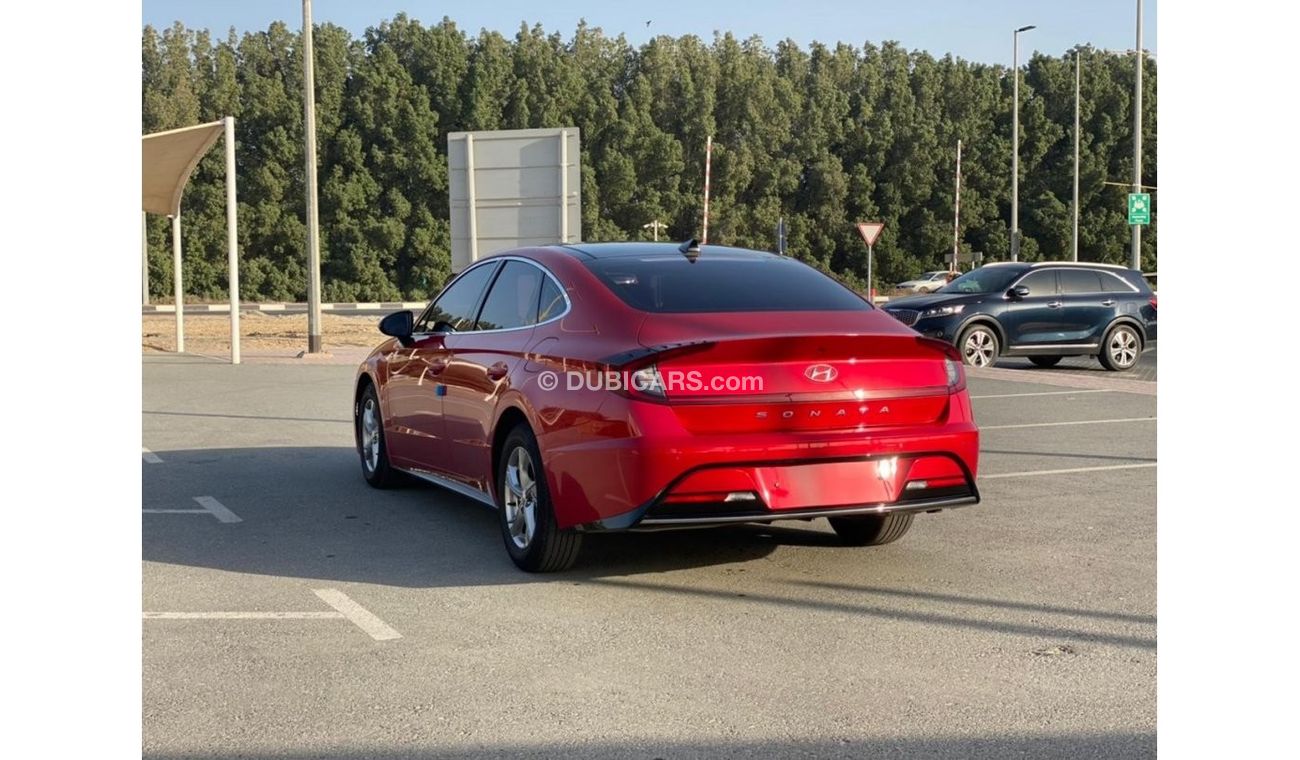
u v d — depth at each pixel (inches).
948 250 2920.8
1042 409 511.8
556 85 2787.9
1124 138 3021.7
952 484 216.7
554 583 221.0
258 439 421.1
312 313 833.5
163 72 2605.8
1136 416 485.4
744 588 216.8
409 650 180.4
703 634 188.5
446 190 2652.6
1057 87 3043.8
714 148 2844.5
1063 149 3038.9
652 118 2908.5
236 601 208.4
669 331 211.5
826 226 2913.4
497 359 242.7
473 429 251.3
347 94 2687.0
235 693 161.9
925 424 214.8
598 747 142.9
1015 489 318.7
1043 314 716.0
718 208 2856.8
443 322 283.1
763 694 161.0
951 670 170.7
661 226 2659.9
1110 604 204.7
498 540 259.1
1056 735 146.5
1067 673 169.3
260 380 655.1
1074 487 321.4
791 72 3127.5
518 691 162.4
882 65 3176.7
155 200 884.0
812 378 207.2
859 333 212.4
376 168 2618.1
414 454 290.5
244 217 2498.8
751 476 201.9
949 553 243.8
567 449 212.2
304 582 222.2
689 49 3063.5
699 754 140.7
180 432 439.2
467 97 2746.1
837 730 148.2
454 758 139.9
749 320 217.2
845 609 202.7
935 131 2972.4
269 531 268.1
